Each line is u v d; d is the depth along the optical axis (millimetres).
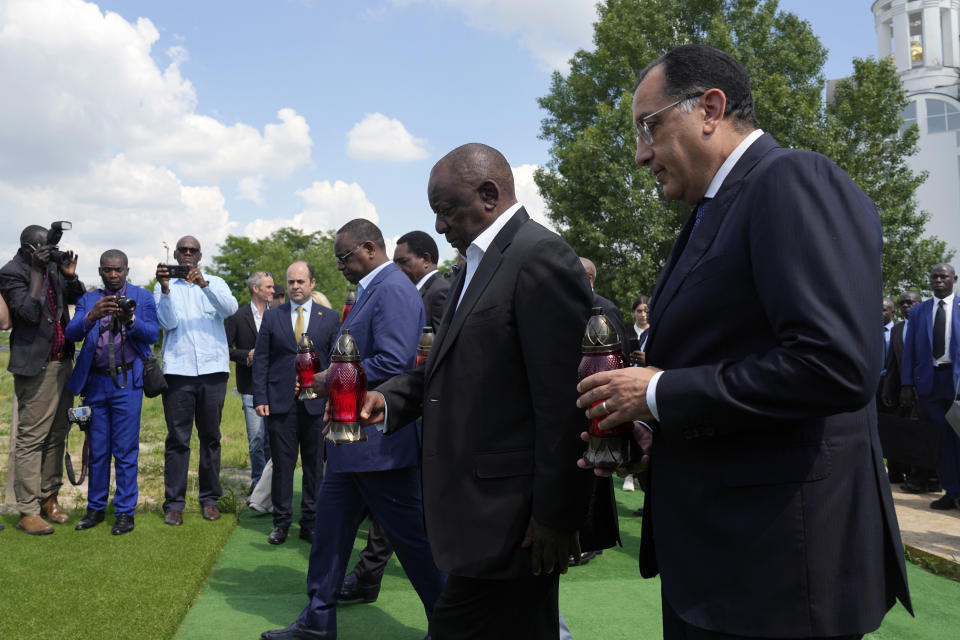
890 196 23047
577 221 23625
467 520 2107
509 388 2121
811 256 1345
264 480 6281
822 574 1379
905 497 7262
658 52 25281
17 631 3561
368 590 4184
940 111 39094
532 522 2041
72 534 5461
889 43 44156
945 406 6895
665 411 1443
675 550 1537
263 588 4434
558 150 24375
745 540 1425
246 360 6980
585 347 1729
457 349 2166
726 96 1619
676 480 1554
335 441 2244
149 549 5113
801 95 22234
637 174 22312
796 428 1415
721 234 1520
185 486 6027
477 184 2242
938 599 4176
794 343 1329
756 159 1560
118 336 5633
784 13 24859
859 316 1312
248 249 84312
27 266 5508
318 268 71125
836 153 22328
